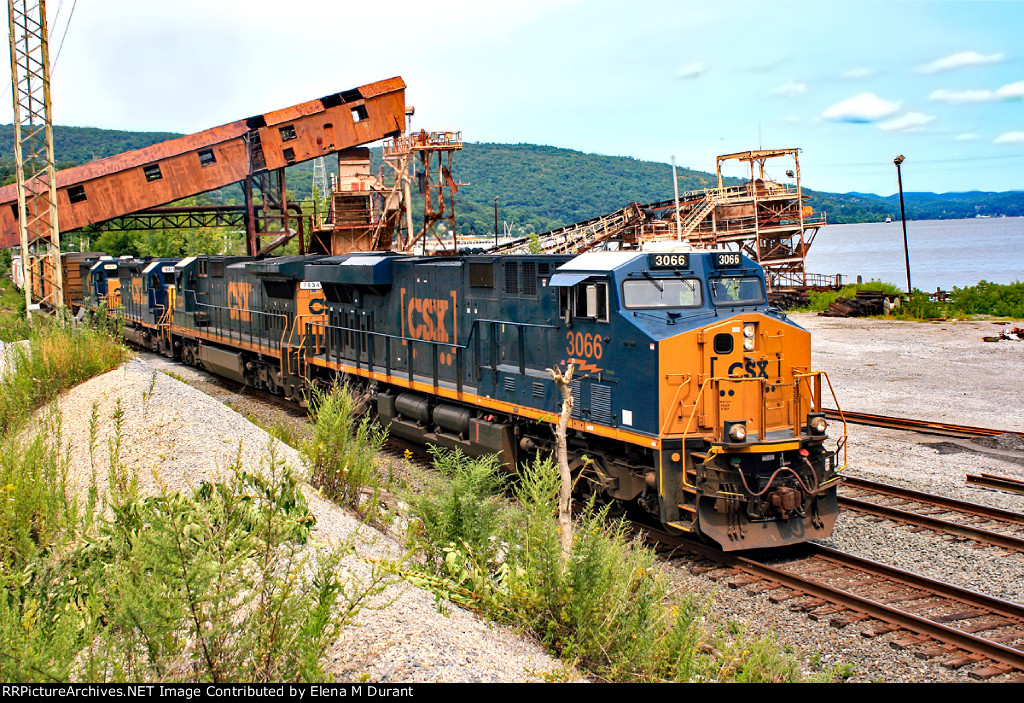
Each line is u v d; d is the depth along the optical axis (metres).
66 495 9.73
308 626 5.81
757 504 10.59
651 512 11.39
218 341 26.75
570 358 12.61
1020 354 27.80
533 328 13.48
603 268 11.73
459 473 9.31
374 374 18.30
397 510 11.19
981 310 40.88
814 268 145.38
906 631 8.45
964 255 187.62
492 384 14.57
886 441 17.16
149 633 5.47
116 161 40.72
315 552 8.13
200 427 12.24
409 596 7.61
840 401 21.56
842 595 9.19
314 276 20.34
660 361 10.73
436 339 16.28
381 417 18.39
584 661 7.18
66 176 40.03
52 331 17.30
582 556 7.53
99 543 7.64
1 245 39.03
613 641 7.15
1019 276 110.75
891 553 10.77
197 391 14.97
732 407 10.93
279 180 46.12
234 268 25.72
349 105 44.53
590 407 12.15
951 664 7.72
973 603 9.11
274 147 43.31
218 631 5.60
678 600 8.58
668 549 11.23
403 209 46.97
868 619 8.77
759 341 11.18
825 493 11.12
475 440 14.89
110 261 40.53
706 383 10.84
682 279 11.89
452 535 8.90
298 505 8.92
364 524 10.30
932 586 9.51
